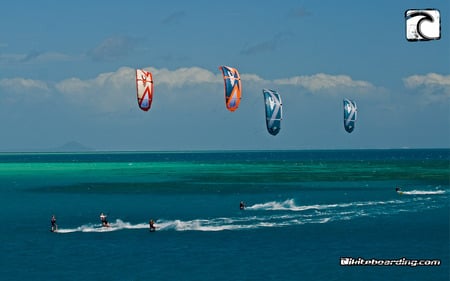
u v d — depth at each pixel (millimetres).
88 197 96250
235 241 51406
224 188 111812
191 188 113000
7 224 64062
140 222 64688
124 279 38344
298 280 37531
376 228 57625
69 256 45750
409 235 53344
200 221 64562
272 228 58594
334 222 62250
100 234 56469
